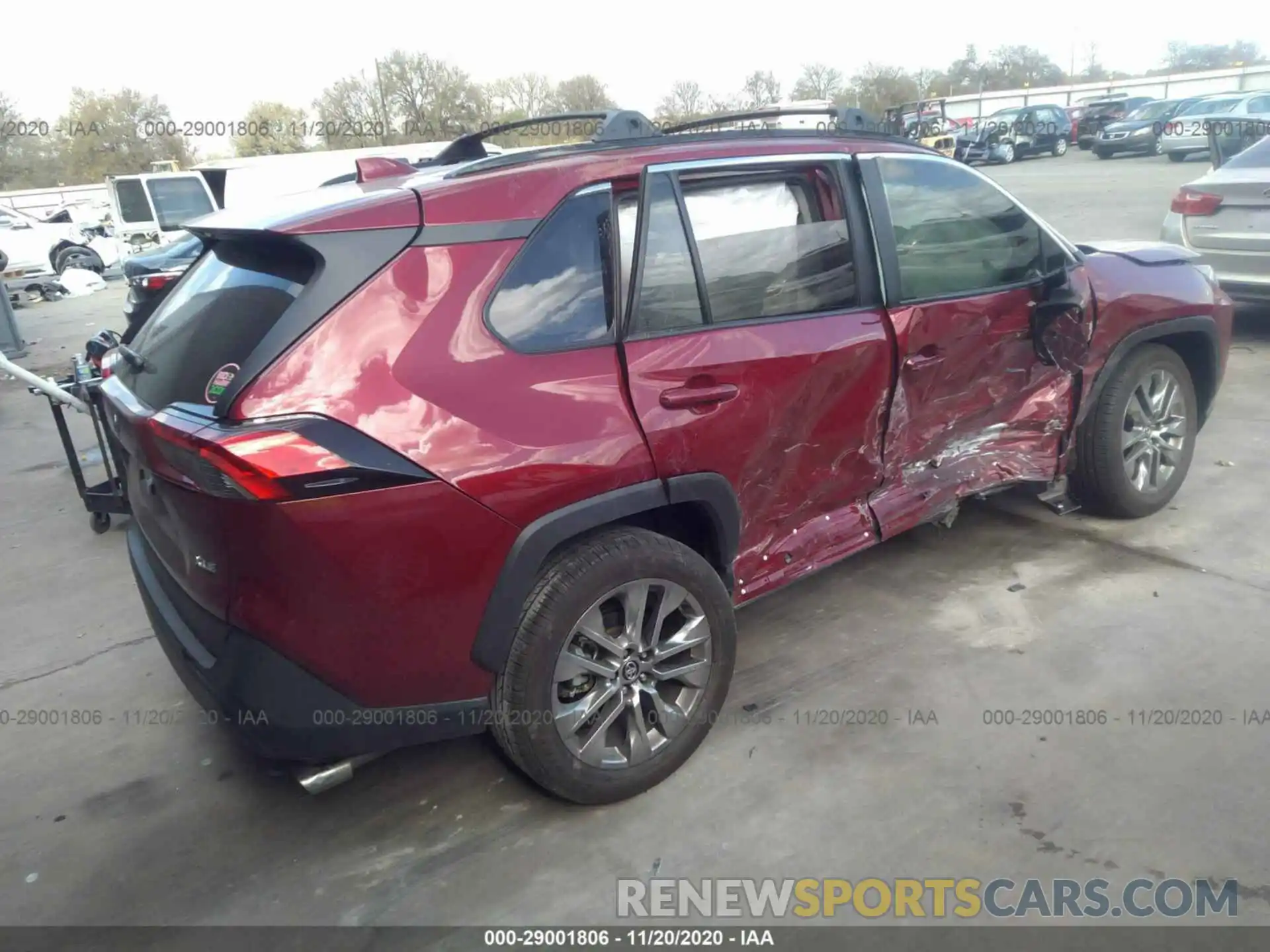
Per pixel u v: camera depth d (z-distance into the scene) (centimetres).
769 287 316
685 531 319
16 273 1958
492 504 250
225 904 263
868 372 335
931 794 287
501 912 254
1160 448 446
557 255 273
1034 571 415
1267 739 301
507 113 2742
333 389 234
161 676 386
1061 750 302
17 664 402
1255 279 705
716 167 309
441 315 251
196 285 292
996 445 400
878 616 388
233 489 224
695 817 284
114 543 529
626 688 286
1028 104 4959
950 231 365
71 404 524
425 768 316
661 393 283
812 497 337
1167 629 364
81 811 306
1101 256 426
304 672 243
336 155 1414
